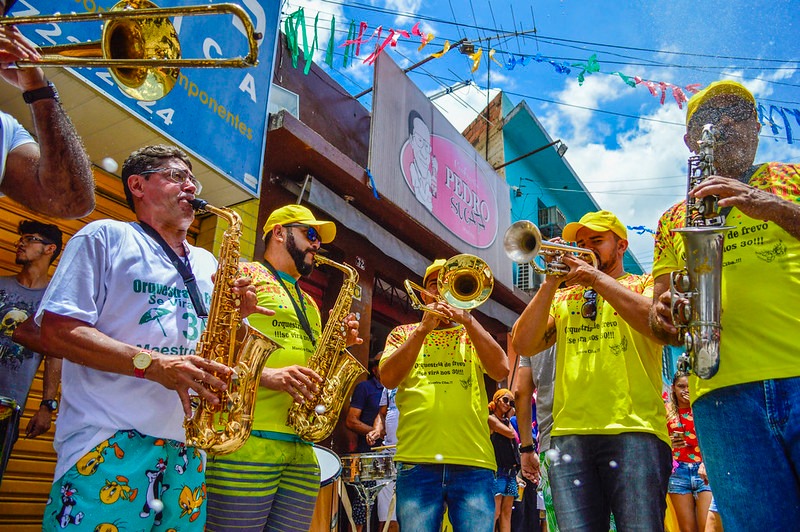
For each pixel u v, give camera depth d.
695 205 2.29
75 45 1.88
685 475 5.03
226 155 5.41
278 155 6.83
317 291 7.73
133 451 2.13
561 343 3.22
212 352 2.51
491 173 11.55
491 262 10.81
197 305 2.46
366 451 6.15
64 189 2.00
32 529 3.94
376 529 5.77
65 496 2.01
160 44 2.17
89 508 2.00
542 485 4.71
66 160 1.95
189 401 2.12
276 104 7.11
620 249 3.46
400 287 9.16
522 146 15.02
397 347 3.95
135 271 2.31
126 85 2.09
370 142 8.03
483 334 3.60
